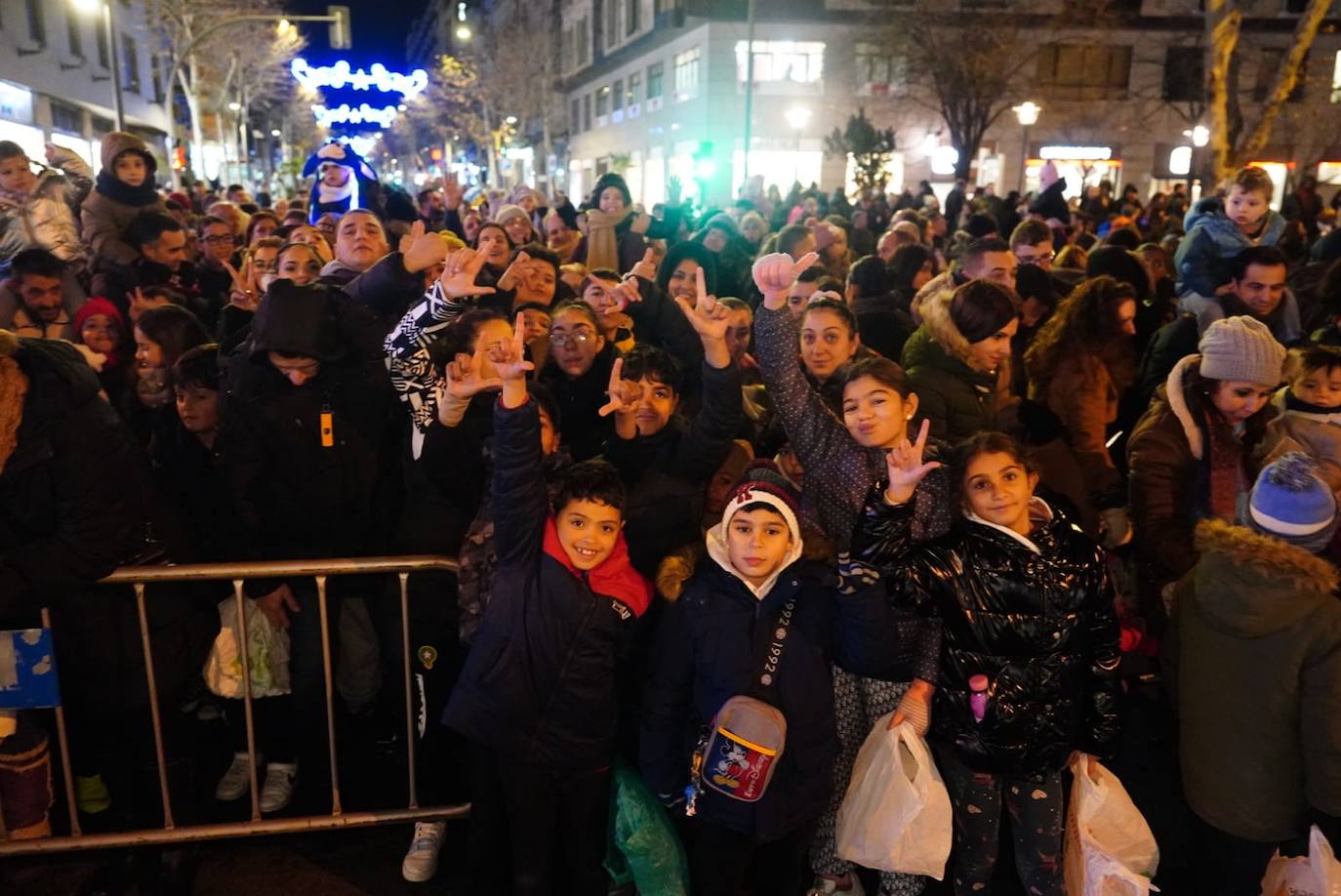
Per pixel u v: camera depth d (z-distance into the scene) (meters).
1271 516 2.69
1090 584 2.80
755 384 5.15
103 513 2.89
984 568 2.77
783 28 34.09
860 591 2.75
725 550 2.88
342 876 3.34
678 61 37.25
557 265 5.14
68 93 28.95
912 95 32.28
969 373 3.83
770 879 3.04
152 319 4.25
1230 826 2.82
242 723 3.74
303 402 3.38
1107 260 5.82
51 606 3.05
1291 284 6.88
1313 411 3.60
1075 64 34.53
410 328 3.39
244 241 8.56
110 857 3.32
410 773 3.33
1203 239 5.84
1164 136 34.88
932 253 6.63
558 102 54.97
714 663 2.83
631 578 2.98
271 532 3.50
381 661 3.79
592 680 2.92
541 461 2.90
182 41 34.78
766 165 35.09
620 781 3.08
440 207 14.63
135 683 3.19
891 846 2.80
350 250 4.82
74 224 6.71
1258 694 2.71
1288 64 13.09
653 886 2.97
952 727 2.88
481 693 2.93
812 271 5.95
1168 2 33.78
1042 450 3.68
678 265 5.97
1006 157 34.78
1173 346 4.86
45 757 3.15
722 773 2.73
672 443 3.51
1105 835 2.92
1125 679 3.41
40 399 2.80
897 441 2.97
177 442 3.79
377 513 3.60
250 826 3.22
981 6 32.50
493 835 3.12
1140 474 3.46
